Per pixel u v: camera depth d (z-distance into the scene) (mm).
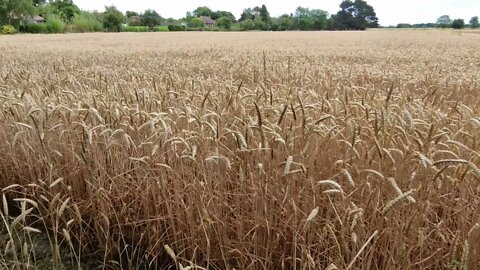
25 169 3576
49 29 53500
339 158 2801
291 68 8570
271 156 2520
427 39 28562
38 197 3330
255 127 2475
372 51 15812
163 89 4520
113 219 3090
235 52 14984
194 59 11828
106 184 3145
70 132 3414
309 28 74688
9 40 27672
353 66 9320
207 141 2760
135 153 3150
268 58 11789
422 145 2506
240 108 3494
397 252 2127
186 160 2807
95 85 5574
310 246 2213
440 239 2369
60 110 3545
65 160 3377
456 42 24094
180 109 3686
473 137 2682
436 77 7398
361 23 76562
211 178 2629
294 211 2365
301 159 2541
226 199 2652
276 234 2449
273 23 74688
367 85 5621
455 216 2455
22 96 4055
